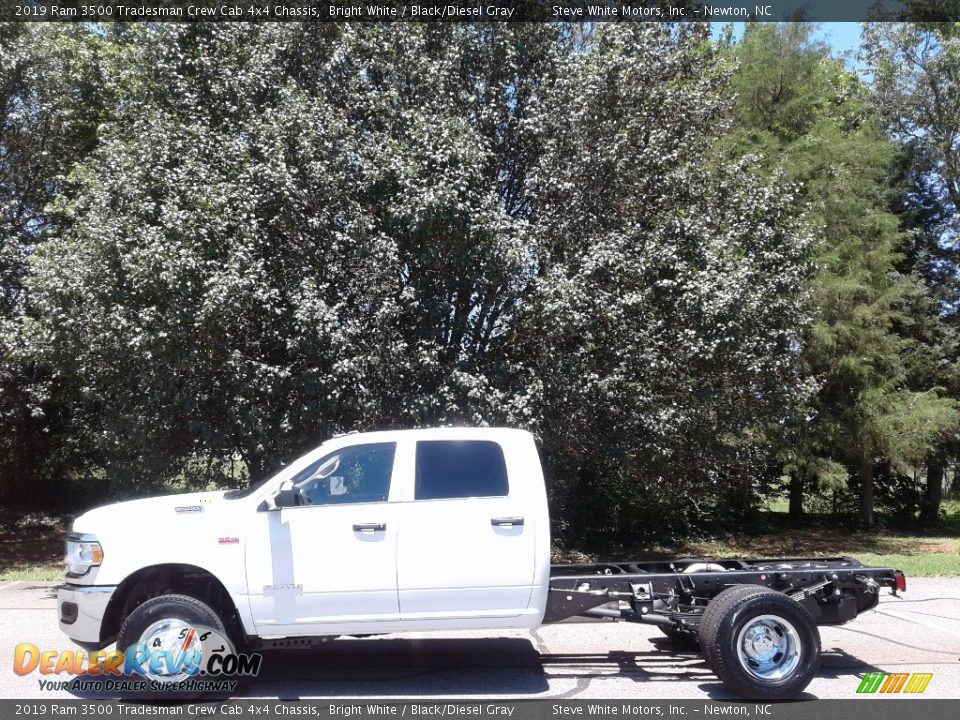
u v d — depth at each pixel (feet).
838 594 22.94
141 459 39.27
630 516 58.65
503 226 33.58
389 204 34.35
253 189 32.91
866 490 69.21
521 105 42.42
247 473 44.50
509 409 33.91
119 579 20.56
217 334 32.45
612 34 39.75
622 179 38.50
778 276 40.78
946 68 68.80
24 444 60.29
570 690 21.72
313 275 34.45
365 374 34.17
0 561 48.88
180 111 38.60
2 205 47.55
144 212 33.14
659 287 36.86
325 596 20.62
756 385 42.60
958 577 40.27
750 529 67.77
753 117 62.28
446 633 28.25
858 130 62.64
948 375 65.72
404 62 39.91
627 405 38.91
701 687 21.99
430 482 21.40
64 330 35.73
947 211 72.43
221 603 21.77
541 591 21.06
